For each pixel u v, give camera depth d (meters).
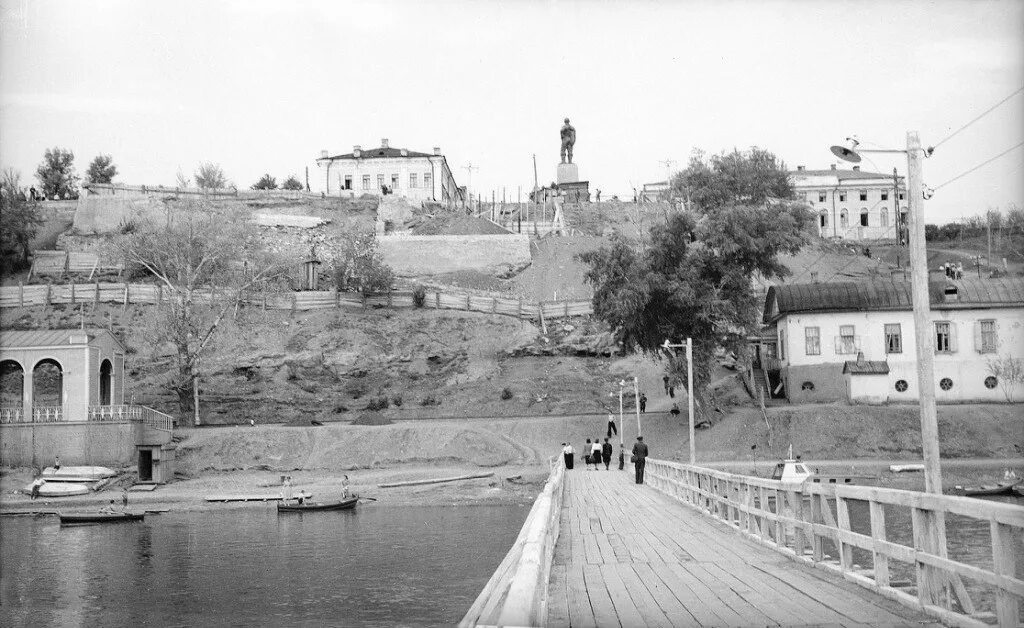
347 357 91.75
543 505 19.02
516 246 120.12
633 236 132.75
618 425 78.38
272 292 99.19
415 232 129.25
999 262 117.62
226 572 44.41
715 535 24.30
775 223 74.25
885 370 77.12
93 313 98.19
